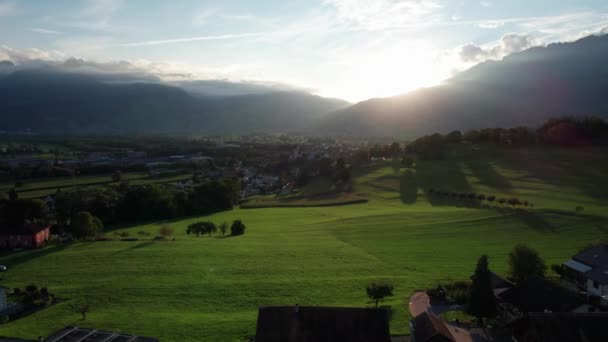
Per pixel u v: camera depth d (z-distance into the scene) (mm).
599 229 95562
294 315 43375
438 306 57531
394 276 71000
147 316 56219
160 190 143125
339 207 144500
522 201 122250
